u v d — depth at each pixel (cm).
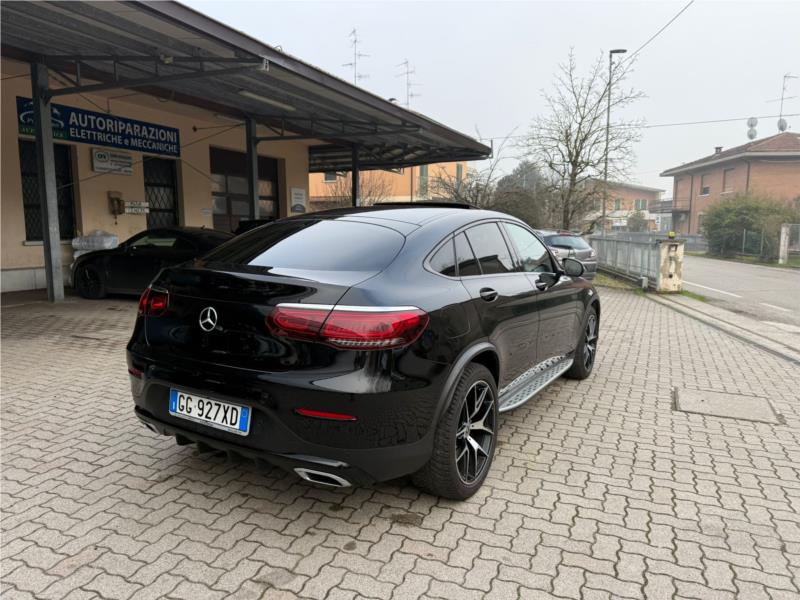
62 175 1174
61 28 743
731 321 972
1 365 561
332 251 300
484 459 326
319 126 1500
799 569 253
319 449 248
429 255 307
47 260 922
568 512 299
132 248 937
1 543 261
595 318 574
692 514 300
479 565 251
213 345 270
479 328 314
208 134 1508
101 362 575
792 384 557
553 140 2247
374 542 268
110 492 311
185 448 370
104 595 227
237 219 1684
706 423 442
